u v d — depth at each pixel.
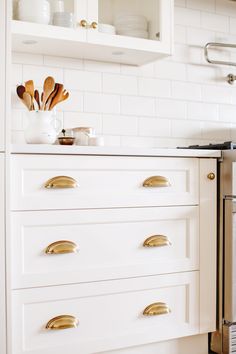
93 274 1.72
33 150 1.61
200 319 1.95
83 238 1.71
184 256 1.93
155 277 1.85
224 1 2.73
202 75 2.66
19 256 1.60
